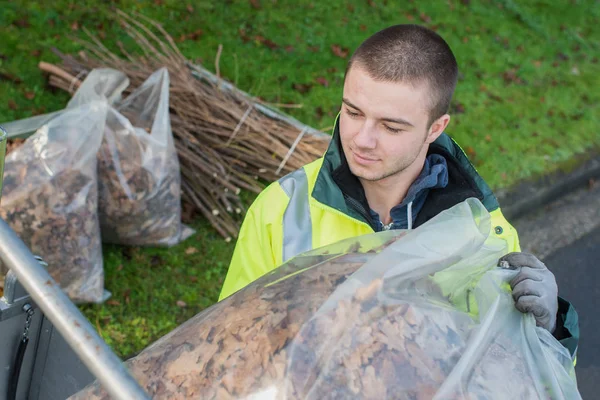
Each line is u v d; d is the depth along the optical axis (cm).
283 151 398
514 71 591
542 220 466
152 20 480
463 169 195
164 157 337
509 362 130
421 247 141
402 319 129
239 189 388
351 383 120
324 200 185
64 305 103
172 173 344
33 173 297
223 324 135
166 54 447
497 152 488
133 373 133
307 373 121
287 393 119
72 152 302
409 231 152
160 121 340
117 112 326
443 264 140
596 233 466
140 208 334
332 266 142
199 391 124
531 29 658
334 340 124
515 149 496
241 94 425
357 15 570
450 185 196
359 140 163
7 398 149
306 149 401
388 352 124
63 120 308
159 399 126
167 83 349
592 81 611
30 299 139
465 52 588
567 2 714
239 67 478
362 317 128
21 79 407
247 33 508
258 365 123
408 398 119
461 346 130
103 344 99
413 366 123
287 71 493
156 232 349
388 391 120
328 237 188
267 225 188
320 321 127
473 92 546
